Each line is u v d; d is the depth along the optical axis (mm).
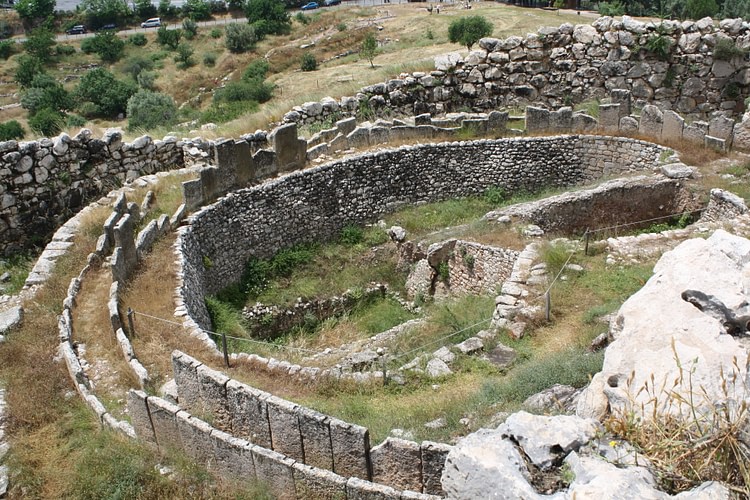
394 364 11945
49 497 7914
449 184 20438
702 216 17188
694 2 37938
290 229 17938
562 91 24391
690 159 19375
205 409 8609
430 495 6688
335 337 16312
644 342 6598
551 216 17750
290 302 16906
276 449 7988
